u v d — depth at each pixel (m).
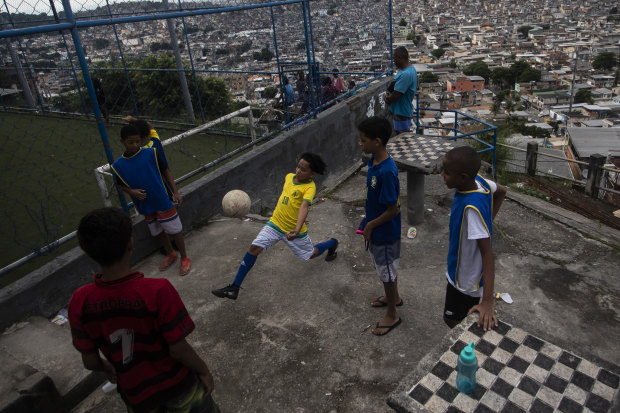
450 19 146.12
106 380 2.85
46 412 2.54
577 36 116.88
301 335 3.18
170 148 8.12
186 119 9.20
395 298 3.11
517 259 4.18
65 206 6.01
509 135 10.73
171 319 1.54
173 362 1.67
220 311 3.48
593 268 4.05
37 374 2.55
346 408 2.58
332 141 6.84
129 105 9.17
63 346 2.96
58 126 8.88
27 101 9.31
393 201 2.70
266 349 3.06
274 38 6.58
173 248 4.36
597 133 25.38
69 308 1.57
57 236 4.27
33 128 8.78
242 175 5.25
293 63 6.87
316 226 4.95
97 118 3.61
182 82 8.59
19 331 3.12
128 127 3.41
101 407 2.68
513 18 148.00
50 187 6.55
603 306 3.50
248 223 4.83
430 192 5.64
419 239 4.55
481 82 75.12
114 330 1.55
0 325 3.11
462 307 2.41
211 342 3.16
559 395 1.64
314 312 3.42
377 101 7.97
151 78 8.90
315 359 2.95
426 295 3.58
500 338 1.95
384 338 3.10
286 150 5.88
